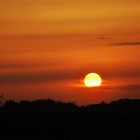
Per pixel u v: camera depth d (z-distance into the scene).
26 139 155.88
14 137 157.50
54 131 165.12
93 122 177.50
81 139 158.00
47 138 157.88
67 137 159.50
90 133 164.12
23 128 166.12
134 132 166.12
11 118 177.25
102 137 160.12
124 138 159.62
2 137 157.12
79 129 168.12
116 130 167.88
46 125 170.75
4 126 167.25
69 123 174.75
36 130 165.12
